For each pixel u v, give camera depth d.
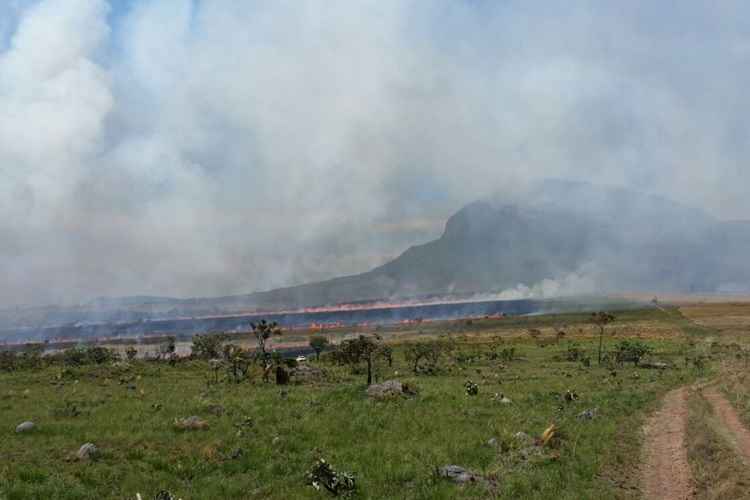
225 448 25.33
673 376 62.31
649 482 22.38
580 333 155.12
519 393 46.47
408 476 22.31
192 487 20.47
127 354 97.06
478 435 29.17
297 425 30.42
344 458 24.77
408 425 31.73
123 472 21.67
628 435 30.41
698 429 29.72
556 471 22.62
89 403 38.22
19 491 18.72
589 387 52.81
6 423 29.94
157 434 27.23
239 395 43.06
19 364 73.50
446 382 56.44
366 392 41.88
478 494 19.81
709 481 21.48
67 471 21.47
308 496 19.81
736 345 103.06
